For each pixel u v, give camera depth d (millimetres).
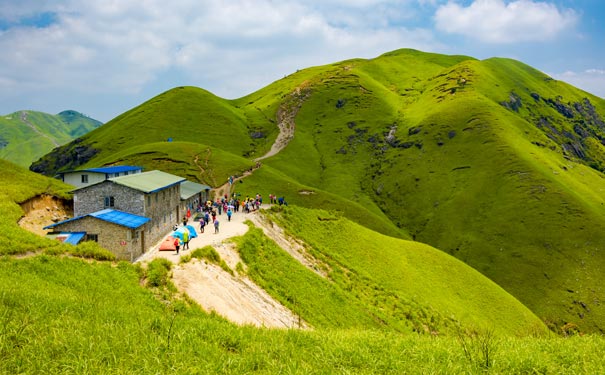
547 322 112375
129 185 52156
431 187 182250
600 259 125562
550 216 142750
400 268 65188
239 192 141875
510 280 129500
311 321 33656
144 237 50281
